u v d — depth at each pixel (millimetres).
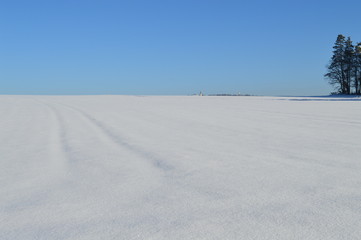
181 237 1294
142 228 1400
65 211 1667
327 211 1545
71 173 2529
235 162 2750
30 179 2385
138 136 4582
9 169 2746
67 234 1374
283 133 4586
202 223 1436
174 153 3238
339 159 2766
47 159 3139
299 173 2316
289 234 1296
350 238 1251
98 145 3896
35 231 1424
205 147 3559
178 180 2213
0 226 1501
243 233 1315
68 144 4035
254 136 4344
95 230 1400
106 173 2492
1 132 5375
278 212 1547
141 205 1716
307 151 3174
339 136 4172
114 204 1749
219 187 2008
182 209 1629
